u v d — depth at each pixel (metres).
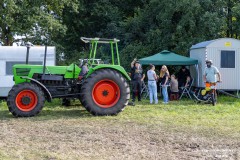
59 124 9.03
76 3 23.89
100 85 10.51
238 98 15.34
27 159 5.79
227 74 15.73
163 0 21.66
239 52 15.77
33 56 14.28
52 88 10.97
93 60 11.23
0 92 14.27
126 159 5.77
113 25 25.53
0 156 5.94
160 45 21.64
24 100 10.26
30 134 7.76
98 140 7.16
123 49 23.00
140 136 7.54
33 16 19.73
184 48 19.97
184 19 20.45
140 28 24.42
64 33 21.72
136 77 13.94
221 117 10.15
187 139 7.26
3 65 14.20
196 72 16.44
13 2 18.12
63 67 11.16
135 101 14.45
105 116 10.35
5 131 8.09
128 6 27.83
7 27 20.95
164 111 11.39
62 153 6.15
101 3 27.34
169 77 15.00
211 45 15.57
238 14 20.16
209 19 19.97
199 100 13.58
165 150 6.40
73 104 13.04
